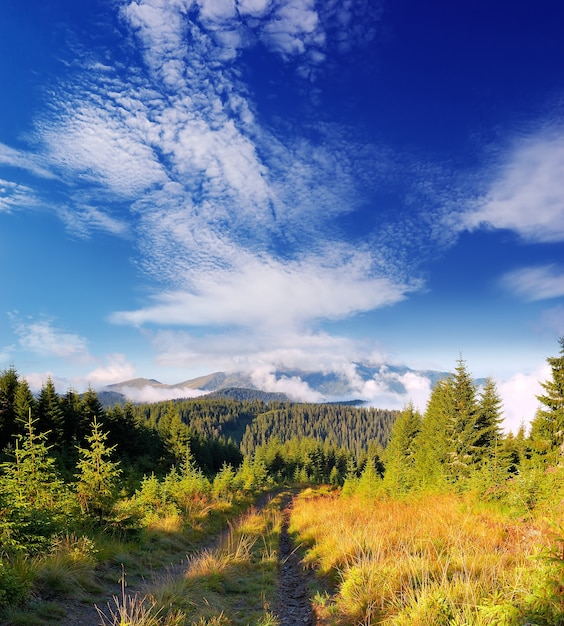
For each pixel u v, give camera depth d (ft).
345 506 56.90
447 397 109.81
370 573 19.99
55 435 115.55
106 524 34.78
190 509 59.93
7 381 124.26
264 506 98.27
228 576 27.22
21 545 22.18
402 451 141.28
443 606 14.58
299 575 29.89
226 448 293.23
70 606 19.27
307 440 369.30
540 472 30.76
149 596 21.03
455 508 36.27
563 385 82.79
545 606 11.84
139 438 161.79
